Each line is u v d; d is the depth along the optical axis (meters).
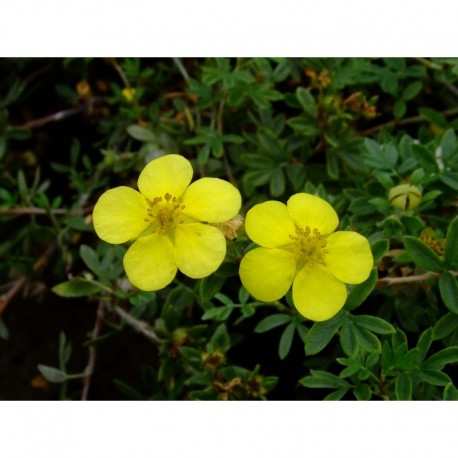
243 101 0.22
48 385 0.25
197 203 0.14
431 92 0.23
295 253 0.14
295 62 0.23
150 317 0.22
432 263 0.15
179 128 0.24
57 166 0.24
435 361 0.15
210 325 0.22
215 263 0.14
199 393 0.18
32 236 0.24
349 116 0.20
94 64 0.27
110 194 0.14
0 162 0.25
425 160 0.18
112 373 0.25
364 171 0.21
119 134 0.25
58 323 0.26
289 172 0.21
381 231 0.17
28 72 0.27
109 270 0.19
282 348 0.18
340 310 0.15
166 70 0.26
